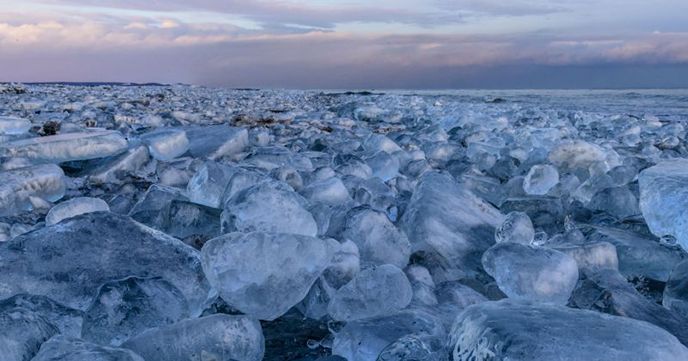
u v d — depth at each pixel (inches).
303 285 76.0
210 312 78.7
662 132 346.6
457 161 196.2
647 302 74.7
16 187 122.2
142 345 60.2
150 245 79.6
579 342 47.1
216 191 117.7
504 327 49.6
